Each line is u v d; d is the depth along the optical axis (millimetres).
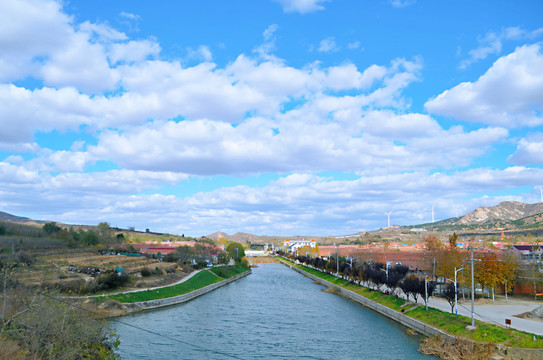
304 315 85438
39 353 37719
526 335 53062
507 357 50094
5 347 34781
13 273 47469
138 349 56375
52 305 40281
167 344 59531
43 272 80000
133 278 106625
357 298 108625
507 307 77875
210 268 171250
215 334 66875
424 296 77750
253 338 65000
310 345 61312
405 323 76000
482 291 90812
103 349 42562
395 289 105375
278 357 55188
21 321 38844
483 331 57156
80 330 41344
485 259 87688
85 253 142250
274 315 84938
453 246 96312
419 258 130125
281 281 163125
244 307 94750
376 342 63219
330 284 139750
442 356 54469
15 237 131750
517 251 118188
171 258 163000
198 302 101062
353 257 165500
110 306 78062
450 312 71062
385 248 176500
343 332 69812
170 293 100562
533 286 92062
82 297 77188
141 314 81000
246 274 196875
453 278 88188
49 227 161375
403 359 54531
